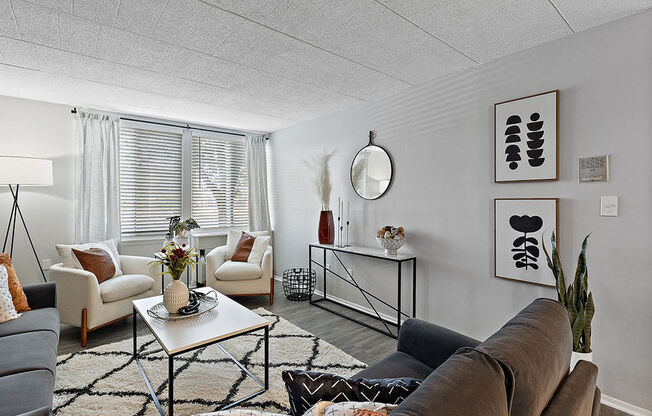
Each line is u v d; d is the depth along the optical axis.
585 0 1.75
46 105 3.59
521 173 2.34
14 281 2.34
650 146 1.84
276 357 2.54
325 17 1.91
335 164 3.98
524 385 0.84
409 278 3.18
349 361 2.49
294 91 3.20
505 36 2.14
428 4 1.78
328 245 3.80
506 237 2.44
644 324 1.87
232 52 2.36
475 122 2.63
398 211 3.26
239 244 4.27
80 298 2.77
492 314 2.55
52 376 1.61
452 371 0.76
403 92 3.19
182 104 3.62
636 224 1.89
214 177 4.85
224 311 2.32
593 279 2.05
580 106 2.09
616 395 1.97
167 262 2.29
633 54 1.89
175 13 1.86
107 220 3.89
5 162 2.89
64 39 2.15
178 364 2.42
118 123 3.97
